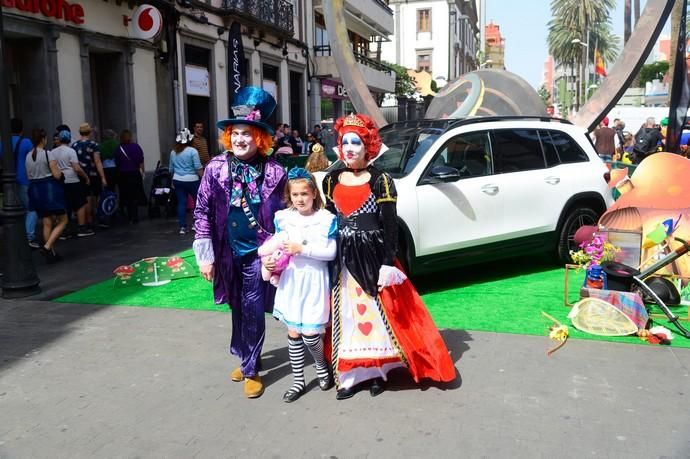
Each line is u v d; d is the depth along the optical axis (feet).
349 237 12.51
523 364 14.23
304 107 84.23
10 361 15.01
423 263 19.47
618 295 16.31
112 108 46.73
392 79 114.21
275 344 16.11
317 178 18.86
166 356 15.21
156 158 50.57
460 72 192.34
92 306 19.57
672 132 30.30
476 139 20.99
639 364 14.14
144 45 48.29
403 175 19.58
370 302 12.60
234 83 58.39
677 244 18.25
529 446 10.66
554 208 22.24
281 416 12.02
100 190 36.50
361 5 94.48
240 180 12.56
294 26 80.07
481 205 20.42
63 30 39.75
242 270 12.91
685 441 10.75
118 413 12.25
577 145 23.56
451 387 13.10
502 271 23.52
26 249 20.84
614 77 27.68
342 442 10.97
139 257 27.48
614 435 10.98
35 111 39.01
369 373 12.89
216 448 10.85
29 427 11.73
